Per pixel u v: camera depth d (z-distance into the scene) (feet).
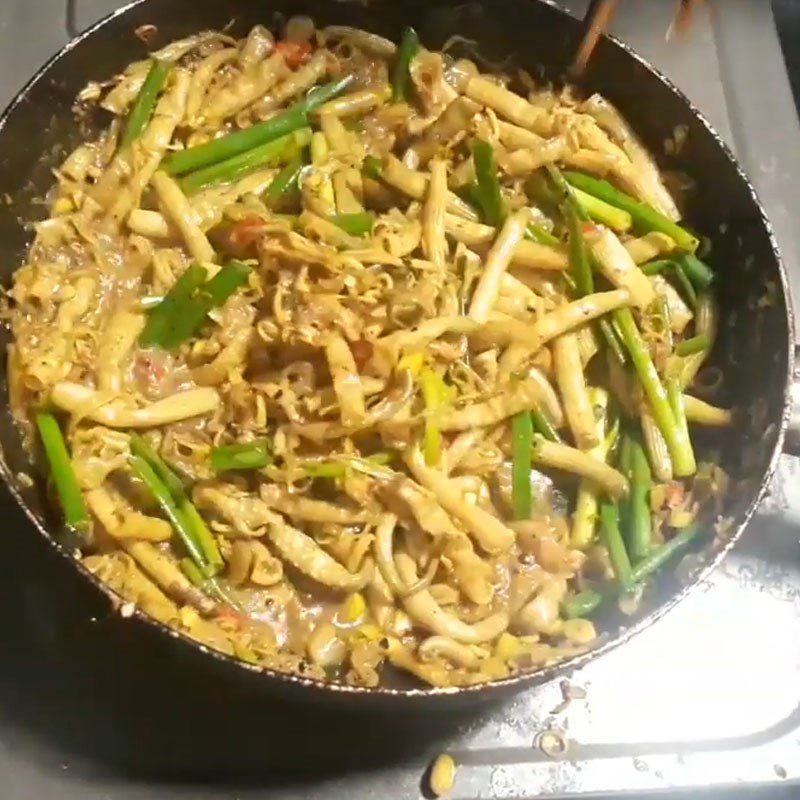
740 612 1.21
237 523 1.08
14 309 1.16
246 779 1.06
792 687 1.18
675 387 1.23
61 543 0.98
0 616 1.10
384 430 1.11
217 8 1.31
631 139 1.36
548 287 1.28
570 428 1.21
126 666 1.10
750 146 1.50
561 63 1.35
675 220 1.33
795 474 1.29
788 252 1.43
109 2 1.46
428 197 1.26
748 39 1.58
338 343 1.11
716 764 1.12
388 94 1.37
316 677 0.97
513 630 1.11
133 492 1.10
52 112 1.23
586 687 1.15
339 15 1.35
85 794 1.04
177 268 1.22
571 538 1.18
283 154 1.31
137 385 1.16
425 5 1.33
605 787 1.10
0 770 1.04
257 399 1.12
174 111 1.30
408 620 1.09
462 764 1.09
